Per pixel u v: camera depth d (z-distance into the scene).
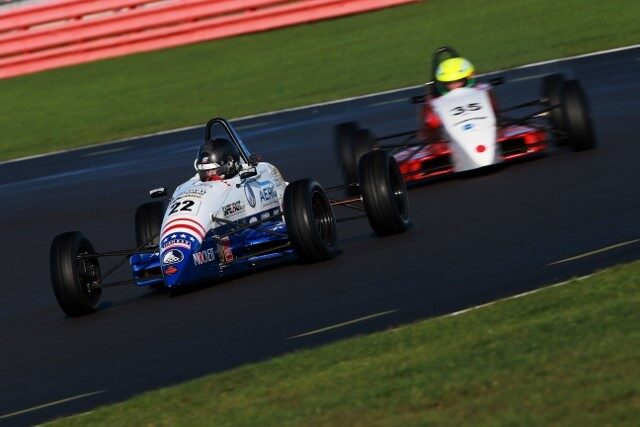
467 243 33.12
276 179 38.28
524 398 18.34
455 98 44.22
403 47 83.19
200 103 78.44
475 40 81.25
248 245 33.59
